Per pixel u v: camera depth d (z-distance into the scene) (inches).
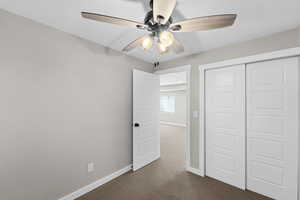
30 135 61.1
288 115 71.1
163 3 34.1
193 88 104.2
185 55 107.8
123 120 102.5
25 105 59.7
